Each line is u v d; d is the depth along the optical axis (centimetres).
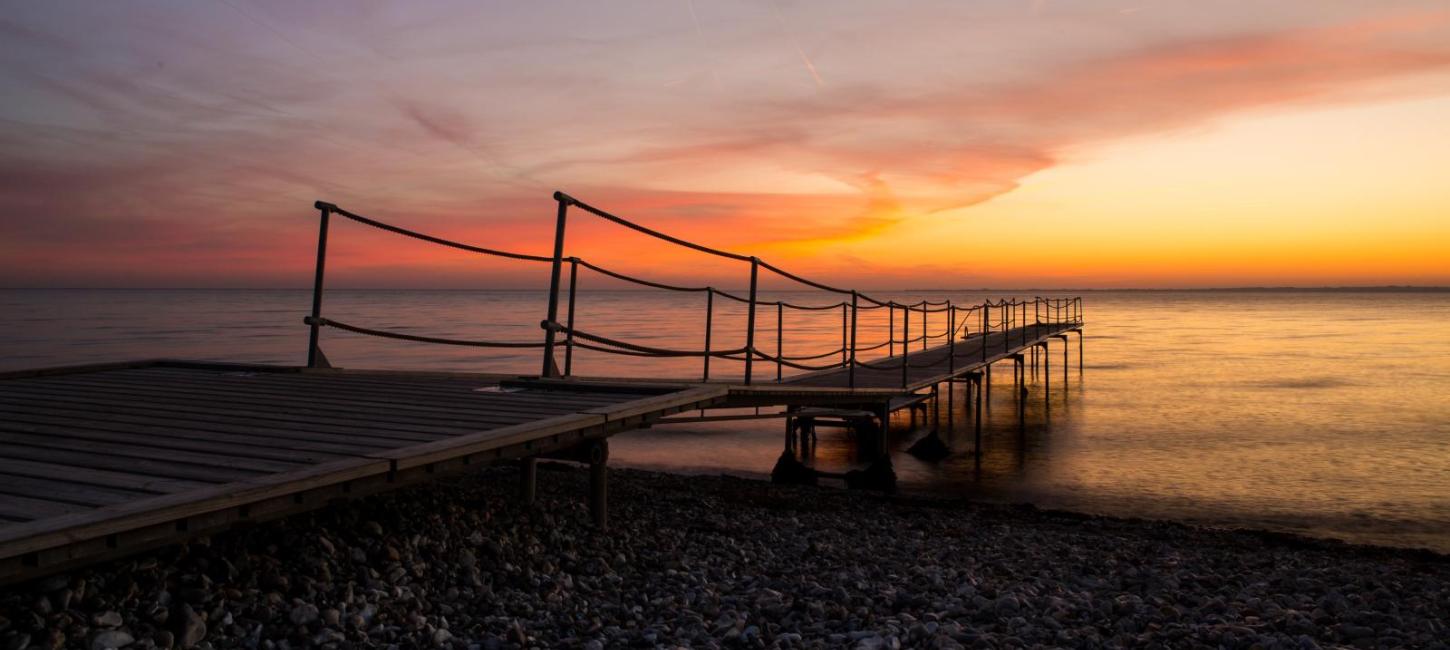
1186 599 599
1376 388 3084
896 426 2255
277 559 464
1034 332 3341
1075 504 1303
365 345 4988
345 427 534
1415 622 542
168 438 488
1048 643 472
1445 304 17500
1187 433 2083
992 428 2212
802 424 1481
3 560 286
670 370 3631
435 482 729
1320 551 946
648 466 1595
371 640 409
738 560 664
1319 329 7725
